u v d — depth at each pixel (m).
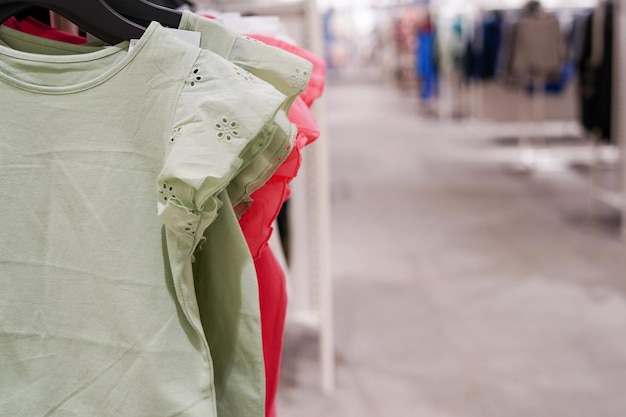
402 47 15.10
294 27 2.32
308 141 0.96
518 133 8.59
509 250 4.04
